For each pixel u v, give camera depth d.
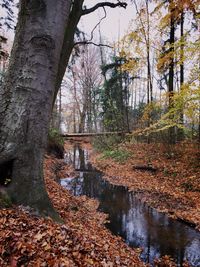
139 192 11.90
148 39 18.17
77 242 3.94
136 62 19.03
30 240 3.47
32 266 3.07
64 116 58.09
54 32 4.30
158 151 17.27
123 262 4.26
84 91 42.09
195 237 7.39
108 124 28.23
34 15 4.20
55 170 14.74
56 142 19.73
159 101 14.09
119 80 27.91
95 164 19.56
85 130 46.28
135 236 7.37
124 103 29.91
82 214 7.13
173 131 17.14
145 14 17.77
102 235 5.93
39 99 4.25
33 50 4.19
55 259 3.24
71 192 11.32
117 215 9.09
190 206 9.52
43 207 4.30
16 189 4.14
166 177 12.98
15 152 4.12
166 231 7.80
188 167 13.16
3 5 11.45
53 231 3.87
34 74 4.19
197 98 10.53
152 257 6.14
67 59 5.66
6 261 3.07
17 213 3.95
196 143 16.08
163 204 10.11
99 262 3.70
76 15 5.73
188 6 11.11
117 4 6.32
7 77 4.30
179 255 6.34
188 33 10.69
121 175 15.00
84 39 9.45
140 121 20.45
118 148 21.05
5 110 4.22
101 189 12.60
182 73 16.64
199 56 10.56
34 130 4.24
